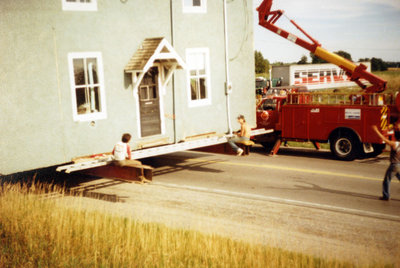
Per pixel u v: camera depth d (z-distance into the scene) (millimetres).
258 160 15586
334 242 7539
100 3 11008
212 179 12734
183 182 12438
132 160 10461
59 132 10398
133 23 11742
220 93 14195
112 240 7074
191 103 13398
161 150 11867
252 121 15383
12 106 9602
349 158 14852
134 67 11312
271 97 17344
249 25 14969
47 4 10039
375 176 12555
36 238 7266
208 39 13711
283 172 13406
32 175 13695
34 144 9984
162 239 6980
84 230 7492
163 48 11766
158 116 12594
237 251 6496
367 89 16391
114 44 11359
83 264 6469
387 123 14109
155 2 12227
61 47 10344
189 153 17453
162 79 12594
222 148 14164
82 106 10914
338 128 15008
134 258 6578
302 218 8961
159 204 10172
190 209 9703
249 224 8570
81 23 10672
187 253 6648
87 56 10844
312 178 12508
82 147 10844
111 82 11359
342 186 11531
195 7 13297
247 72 15055
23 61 9719
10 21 9484
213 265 6188
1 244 7238
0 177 13195
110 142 11406
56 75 10289
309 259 6184
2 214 8188
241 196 10789
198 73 13641
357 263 6312
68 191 11547
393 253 7020
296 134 16078
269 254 6465
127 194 11188
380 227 8359
